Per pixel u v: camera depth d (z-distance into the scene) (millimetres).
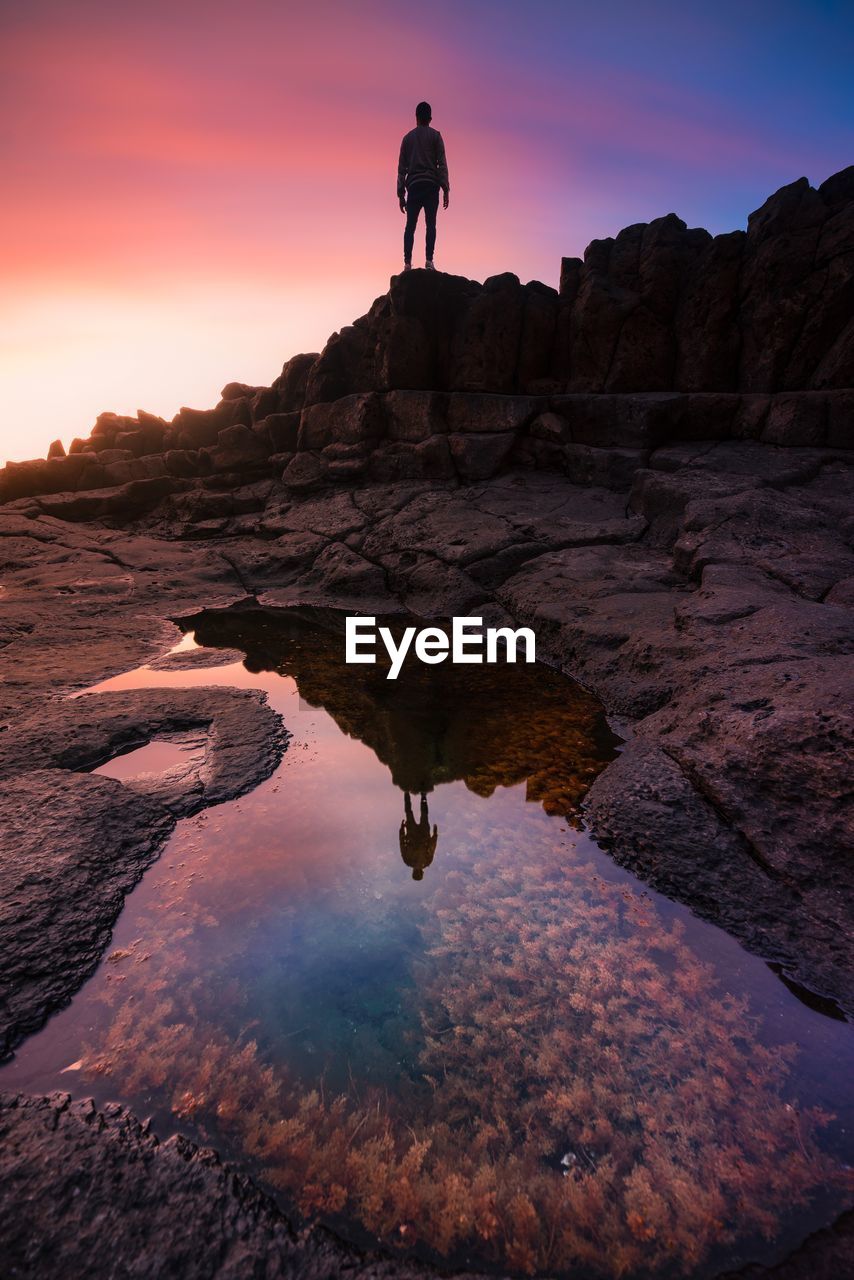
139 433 19547
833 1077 2463
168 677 7340
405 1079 2482
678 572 8672
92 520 16969
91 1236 1889
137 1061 2529
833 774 3668
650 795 4324
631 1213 2020
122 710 5902
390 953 3141
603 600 8172
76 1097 2379
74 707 5996
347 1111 2354
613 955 3104
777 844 3674
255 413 17656
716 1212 2018
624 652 6762
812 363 11883
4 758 4922
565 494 12203
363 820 4355
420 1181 2113
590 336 13664
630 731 5688
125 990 2895
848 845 3424
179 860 3879
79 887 3479
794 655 5273
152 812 4336
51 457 20297
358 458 14539
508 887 3631
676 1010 2783
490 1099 2400
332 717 6199
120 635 8984
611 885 3631
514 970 3021
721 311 12617
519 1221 2002
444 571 10297
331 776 5000
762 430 11844
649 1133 2268
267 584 12109
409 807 4531
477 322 14086
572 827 4230
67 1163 2104
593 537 10258
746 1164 2152
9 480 18203
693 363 13031
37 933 3137
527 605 8766
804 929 3189
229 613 10422
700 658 5789
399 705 6508
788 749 3951
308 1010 2801
